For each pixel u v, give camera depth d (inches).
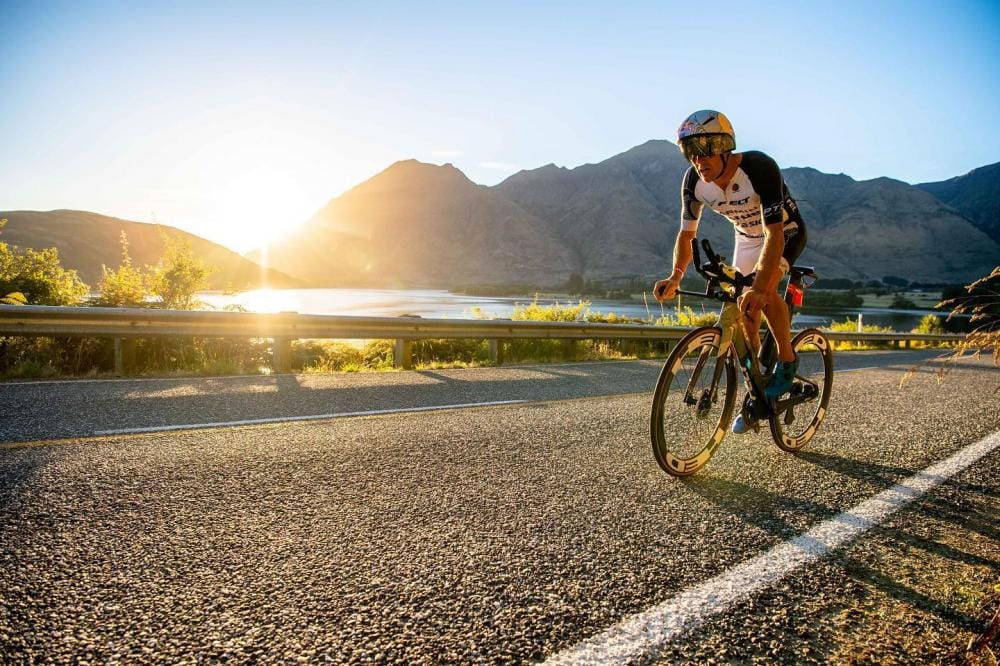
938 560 86.2
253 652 59.7
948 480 123.7
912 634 66.6
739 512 103.1
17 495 101.5
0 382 227.5
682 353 117.4
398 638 62.8
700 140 113.3
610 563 81.9
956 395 235.6
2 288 341.7
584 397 221.9
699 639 64.0
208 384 235.0
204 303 400.2
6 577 73.0
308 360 350.6
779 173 116.4
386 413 182.1
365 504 102.3
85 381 233.9
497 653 60.5
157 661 57.7
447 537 89.3
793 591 75.5
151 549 82.5
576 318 552.1
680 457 121.2
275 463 124.8
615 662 59.4
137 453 129.6
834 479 123.5
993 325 75.7
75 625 63.4
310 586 73.5
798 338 144.9
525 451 139.6
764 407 134.0
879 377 299.3
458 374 291.9
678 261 136.0
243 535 88.3
